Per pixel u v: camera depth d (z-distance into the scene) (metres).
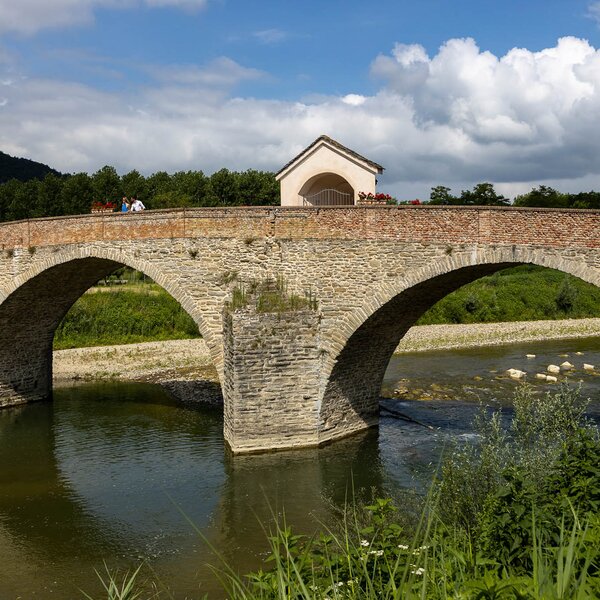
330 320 21.00
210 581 13.80
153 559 14.92
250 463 20.48
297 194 24.67
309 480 19.09
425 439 22.72
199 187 75.38
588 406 25.81
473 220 18.02
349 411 23.23
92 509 17.81
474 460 15.20
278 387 21.11
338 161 23.72
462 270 18.78
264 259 21.83
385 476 19.09
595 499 7.90
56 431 25.64
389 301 19.84
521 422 14.85
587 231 15.97
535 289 59.28
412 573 4.99
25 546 15.80
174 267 23.05
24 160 165.50
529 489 8.05
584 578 4.47
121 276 58.00
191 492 18.59
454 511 11.47
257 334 20.75
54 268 26.20
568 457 9.34
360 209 20.19
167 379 34.78
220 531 16.11
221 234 22.34
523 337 46.97
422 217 19.00
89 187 72.81
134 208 27.69
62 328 43.53
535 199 71.25
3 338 29.27
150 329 46.62
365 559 6.48
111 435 24.78
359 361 22.69
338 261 20.67
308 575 7.07
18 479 20.34
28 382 30.73
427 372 34.62
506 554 7.00
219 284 22.45
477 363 37.12
